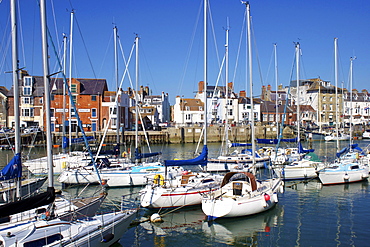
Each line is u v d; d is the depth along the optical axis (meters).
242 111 71.00
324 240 14.43
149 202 17.53
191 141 59.75
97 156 24.92
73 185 23.03
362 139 66.88
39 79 58.28
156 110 76.56
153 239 14.62
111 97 57.62
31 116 55.66
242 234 15.12
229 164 28.44
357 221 16.67
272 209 18.36
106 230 12.24
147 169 23.42
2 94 55.56
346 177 24.00
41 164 27.86
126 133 55.19
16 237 10.38
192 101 74.19
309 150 36.38
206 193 17.89
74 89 55.69
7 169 13.08
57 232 11.05
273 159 29.88
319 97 83.25
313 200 20.30
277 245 14.02
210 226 15.98
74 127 54.84
